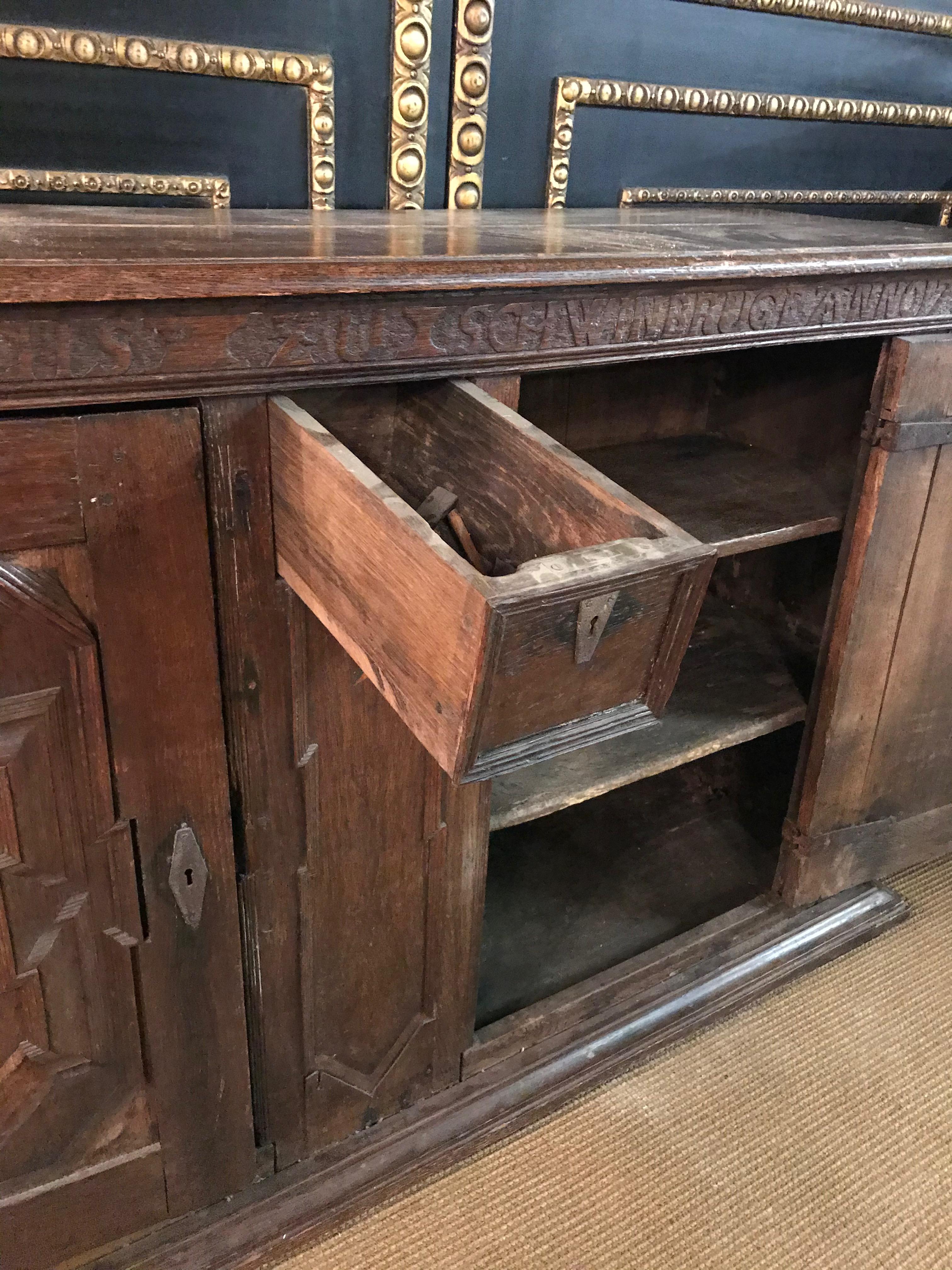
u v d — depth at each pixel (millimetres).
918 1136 1182
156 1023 879
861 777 1337
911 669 1278
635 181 1360
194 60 995
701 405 1442
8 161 969
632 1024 1244
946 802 1484
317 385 703
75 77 963
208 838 828
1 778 714
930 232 1192
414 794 929
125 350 622
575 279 746
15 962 784
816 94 1446
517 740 585
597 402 1345
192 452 687
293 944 928
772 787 1572
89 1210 922
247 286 624
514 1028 1171
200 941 867
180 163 1044
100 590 695
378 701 862
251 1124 988
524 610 504
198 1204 996
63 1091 860
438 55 1134
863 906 1460
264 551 753
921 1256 1049
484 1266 1015
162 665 744
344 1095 1048
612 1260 1027
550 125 1249
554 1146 1146
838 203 1570
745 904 1414
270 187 1104
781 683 1352
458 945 1048
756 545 1098
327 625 693
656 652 624
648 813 1641
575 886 1467
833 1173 1133
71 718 725
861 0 1389
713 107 1350
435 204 1216
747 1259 1036
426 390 823
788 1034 1312
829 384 1231
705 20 1300
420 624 561
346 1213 1036
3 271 554
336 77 1090
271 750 830
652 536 590
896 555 1158
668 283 824
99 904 801
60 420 632
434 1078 1120
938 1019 1346
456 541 801
